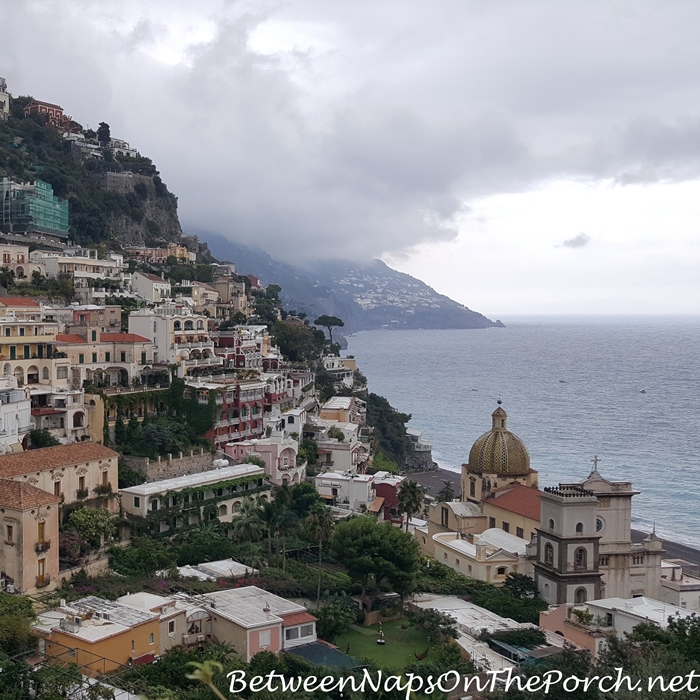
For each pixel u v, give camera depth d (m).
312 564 108.06
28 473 91.44
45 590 82.94
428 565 112.69
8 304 138.75
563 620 89.50
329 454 154.88
